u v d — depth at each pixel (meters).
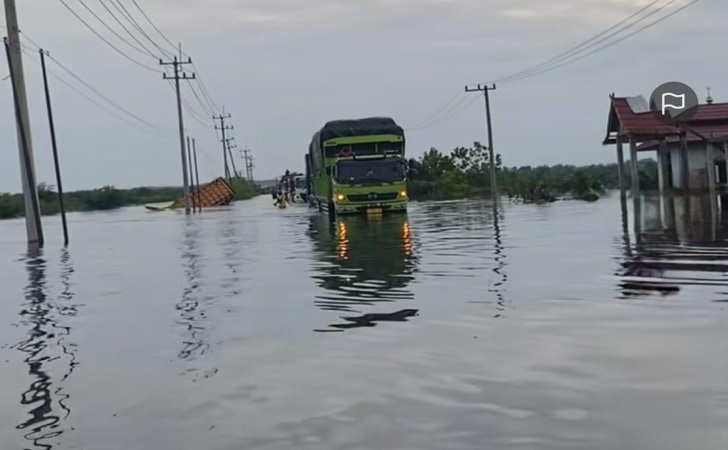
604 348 7.74
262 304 11.43
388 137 35.28
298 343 8.62
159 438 5.70
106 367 7.93
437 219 30.94
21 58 28.31
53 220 52.91
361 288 12.54
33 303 12.80
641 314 9.36
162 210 69.81
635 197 37.03
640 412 5.79
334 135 36.31
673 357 7.30
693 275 12.30
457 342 8.29
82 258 21.38
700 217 24.47
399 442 5.40
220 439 5.62
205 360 8.03
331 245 20.97
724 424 5.48
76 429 5.98
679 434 5.33
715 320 8.86
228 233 29.27
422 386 6.71
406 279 13.34
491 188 59.66
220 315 10.68
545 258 15.55
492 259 15.81
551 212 32.56
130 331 9.84
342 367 7.47
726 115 41.50
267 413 6.17
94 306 12.16
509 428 5.58
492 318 9.52
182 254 21.00
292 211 49.38
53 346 9.11
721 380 6.51
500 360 7.46
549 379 6.74
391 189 34.50
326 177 36.34
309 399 6.48
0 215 66.50
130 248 24.31
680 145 37.81
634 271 13.05
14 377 7.64
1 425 6.13
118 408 6.48
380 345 8.33
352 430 5.68
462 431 5.56
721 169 41.44
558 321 9.16
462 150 68.69
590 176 52.91
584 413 5.83
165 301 12.24
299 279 14.09
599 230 21.73
